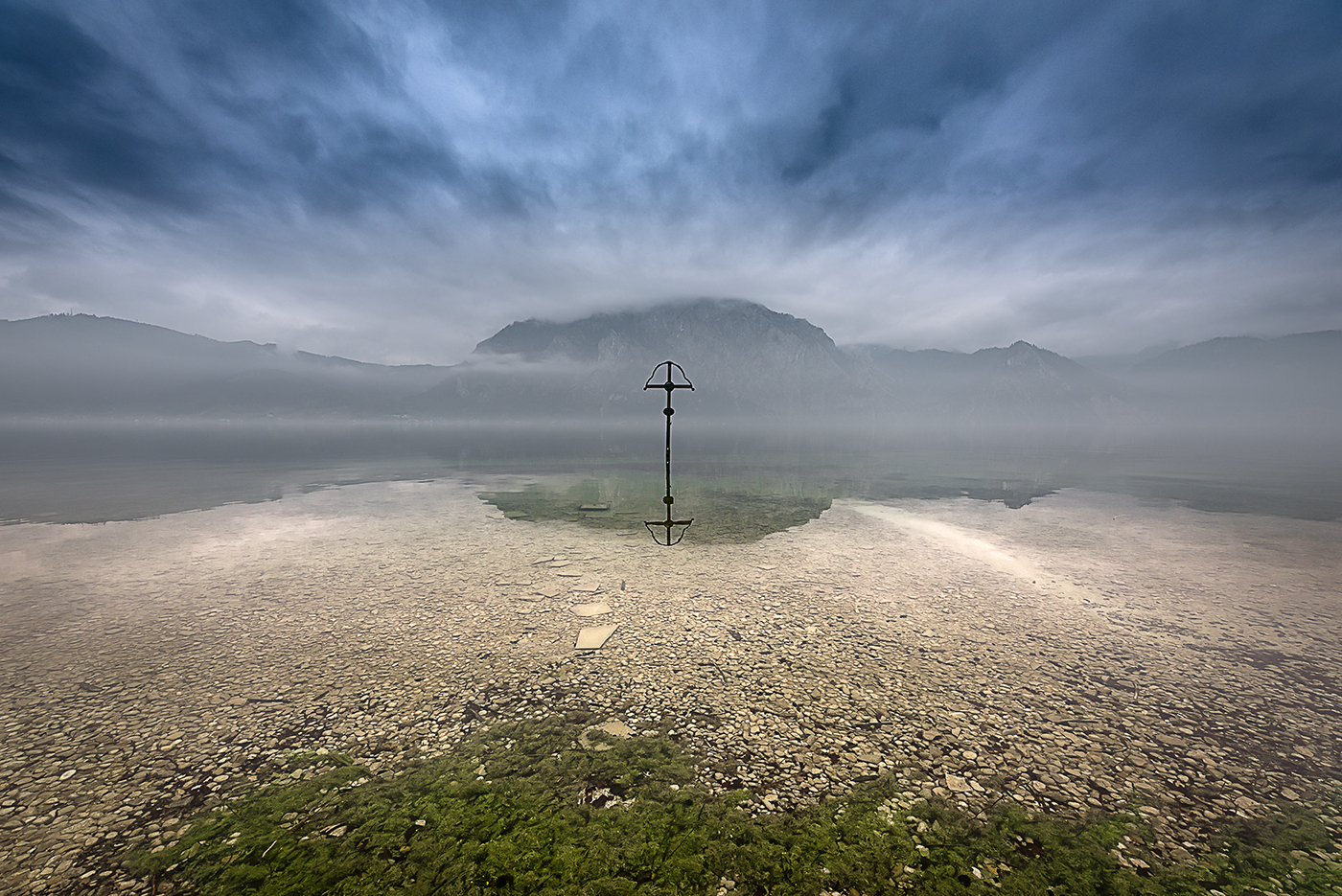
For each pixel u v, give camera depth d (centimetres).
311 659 987
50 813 599
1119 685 912
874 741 754
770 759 714
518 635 1101
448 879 530
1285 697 877
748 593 1377
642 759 713
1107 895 515
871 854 563
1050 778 679
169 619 1170
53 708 809
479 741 749
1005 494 3244
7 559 1655
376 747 735
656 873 541
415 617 1195
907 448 8344
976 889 523
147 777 663
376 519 2342
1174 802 639
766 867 547
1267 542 1947
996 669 970
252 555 1720
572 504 2808
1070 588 1428
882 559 1720
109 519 2283
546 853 562
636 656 1009
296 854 553
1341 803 639
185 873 527
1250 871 542
